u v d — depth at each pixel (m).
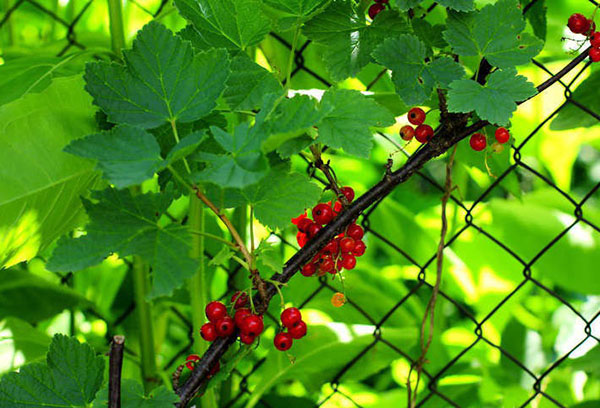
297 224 0.76
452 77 0.76
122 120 0.70
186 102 0.70
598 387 1.16
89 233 0.67
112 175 0.65
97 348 0.99
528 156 1.28
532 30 0.91
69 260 0.66
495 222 1.16
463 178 1.13
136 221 0.67
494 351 1.32
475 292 1.32
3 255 0.76
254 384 1.12
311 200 0.71
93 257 0.66
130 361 1.04
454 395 1.08
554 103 1.22
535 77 1.17
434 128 0.90
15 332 0.94
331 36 0.79
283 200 0.71
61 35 1.15
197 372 0.71
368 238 1.35
